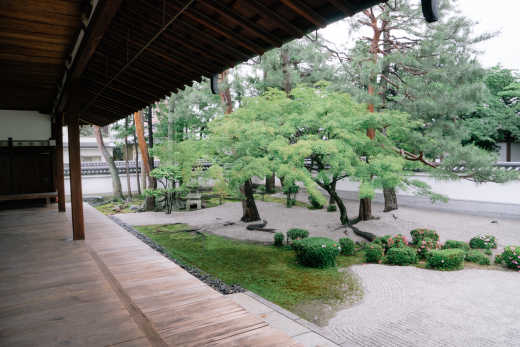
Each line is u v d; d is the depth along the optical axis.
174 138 17.20
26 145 7.65
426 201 15.33
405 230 10.91
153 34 3.01
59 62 4.02
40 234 4.96
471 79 9.01
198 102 14.84
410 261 7.50
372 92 10.55
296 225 12.05
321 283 6.47
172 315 2.55
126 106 5.70
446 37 9.43
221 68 3.12
